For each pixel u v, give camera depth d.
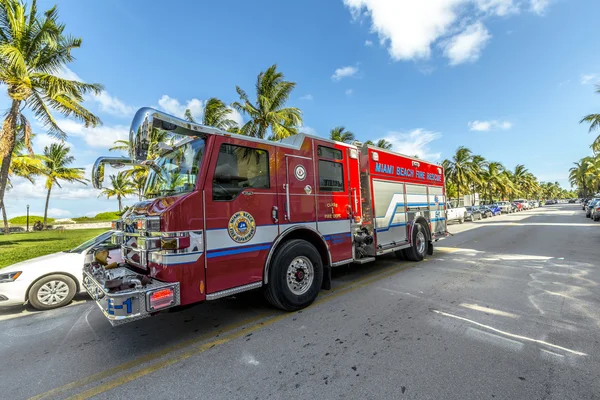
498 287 5.16
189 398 2.47
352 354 3.05
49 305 5.07
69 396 2.58
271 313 4.34
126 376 2.86
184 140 3.99
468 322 3.73
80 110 12.61
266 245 4.02
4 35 11.60
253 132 18.17
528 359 2.83
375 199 6.25
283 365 2.91
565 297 4.53
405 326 3.68
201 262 3.38
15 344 3.70
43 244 16.03
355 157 5.75
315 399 2.38
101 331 3.98
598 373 2.57
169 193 3.95
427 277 6.03
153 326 4.06
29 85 11.38
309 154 4.73
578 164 55.78
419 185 7.99
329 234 4.97
